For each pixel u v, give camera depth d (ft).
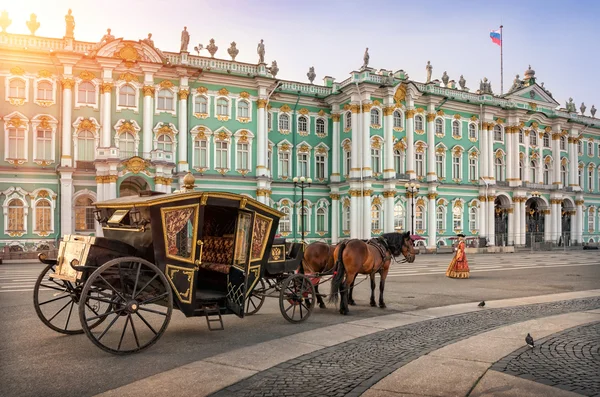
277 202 170.71
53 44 135.13
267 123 166.71
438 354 29.99
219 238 41.73
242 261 38.60
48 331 37.99
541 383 24.40
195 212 35.58
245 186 158.61
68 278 34.06
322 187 179.01
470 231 195.00
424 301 54.90
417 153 182.29
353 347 32.78
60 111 135.54
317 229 178.29
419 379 25.32
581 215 232.94
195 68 147.74
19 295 57.72
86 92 138.21
